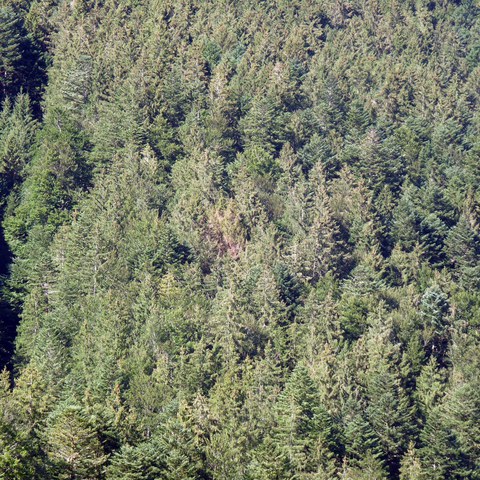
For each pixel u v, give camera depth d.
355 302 85.50
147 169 110.69
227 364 79.62
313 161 115.25
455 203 109.62
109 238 95.56
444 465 66.75
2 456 52.03
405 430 70.06
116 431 59.12
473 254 99.56
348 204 105.81
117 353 78.56
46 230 105.12
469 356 81.50
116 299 85.88
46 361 78.00
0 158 118.62
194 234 97.25
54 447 55.91
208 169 108.69
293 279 91.12
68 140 116.31
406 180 116.12
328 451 65.69
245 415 70.06
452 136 123.50
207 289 91.94
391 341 83.25
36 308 89.69
